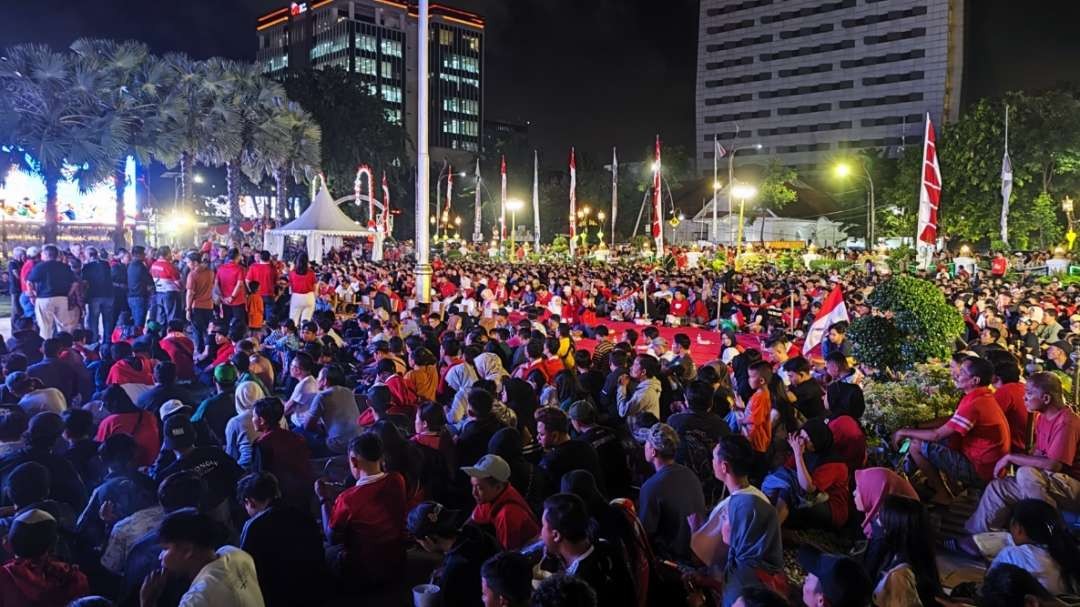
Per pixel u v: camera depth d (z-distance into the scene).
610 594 4.34
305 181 48.03
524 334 13.12
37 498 5.64
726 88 140.38
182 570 4.39
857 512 6.94
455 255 58.69
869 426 8.95
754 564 4.96
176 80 34.28
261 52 167.62
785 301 24.48
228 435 8.14
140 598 4.77
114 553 5.55
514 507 5.63
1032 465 6.81
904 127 123.69
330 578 5.68
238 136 37.44
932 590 4.75
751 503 5.10
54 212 29.17
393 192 77.69
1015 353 12.15
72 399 10.68
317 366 11.69
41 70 27.83
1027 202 56.72
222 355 13.27
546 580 3.31
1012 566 4.05
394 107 153.88
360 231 31.84
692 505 5.92
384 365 10.30
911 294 10.28
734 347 12.94
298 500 7.04
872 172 78.94
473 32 164.50
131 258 18.16
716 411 9.38
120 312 17.48
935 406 9.13
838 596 3.85
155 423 8.12
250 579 4.45
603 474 7.30
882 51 125.12
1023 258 46.81
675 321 24.75
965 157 57.78
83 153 28.27
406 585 6.27
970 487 7.79
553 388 9.41
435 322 15.71
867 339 10.38
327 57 153.38
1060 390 6.88
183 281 18.27
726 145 140.62
